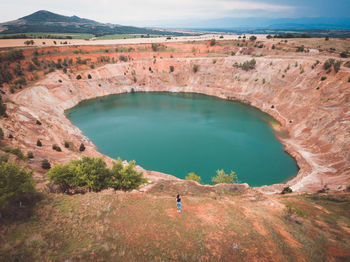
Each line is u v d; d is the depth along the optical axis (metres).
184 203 21.58
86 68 124.31
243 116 89.75
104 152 61.22
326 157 51.31
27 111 66.12
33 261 12.15
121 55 142.38
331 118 59.22
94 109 100.25
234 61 126.00
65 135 64.06
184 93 129.12
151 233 16.70
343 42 123.19
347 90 62.25
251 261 14.72
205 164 55.00
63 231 15.69
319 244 17.62
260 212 22.09
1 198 15.59
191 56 146.62
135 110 99.62
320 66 81.94
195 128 78.44
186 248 15.45
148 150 62.31
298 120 72.81
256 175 50.59
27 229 15.02
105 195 21.78
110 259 13.45
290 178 49.47
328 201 29.44
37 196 19.62
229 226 18.17
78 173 23.55
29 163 37.38
